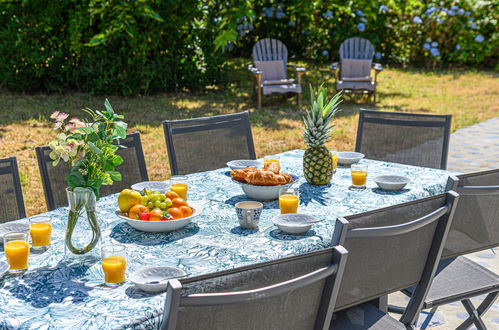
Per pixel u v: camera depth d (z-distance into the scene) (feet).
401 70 50.06
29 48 33.01
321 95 9.07
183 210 7.21
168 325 4.06
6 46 33.12
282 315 4.73
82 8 32.71
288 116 30.04
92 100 32.58
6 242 6.01
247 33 48.78
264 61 34.09
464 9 51.16
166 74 35.19
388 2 48.16
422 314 10.35
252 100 34.76
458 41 51.62
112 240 6.67
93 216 6.14
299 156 11.78
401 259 6.39
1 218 8.36
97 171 6.20
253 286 4.52
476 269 8.57
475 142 25.05
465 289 7.92
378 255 6.10
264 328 4.66
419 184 9.31
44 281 5.59
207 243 6.59
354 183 9.12
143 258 6.13
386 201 8.36
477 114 32.07
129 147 10.29
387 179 9.39
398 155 12.42
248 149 12.34
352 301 6.18
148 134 24.68
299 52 50.57
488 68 53.57
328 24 48.80
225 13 33.88
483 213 7.55
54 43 33.71
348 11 45.47
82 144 6.09
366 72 35.53
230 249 6.39
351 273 5.98
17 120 26.55
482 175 7.35
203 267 5.89
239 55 50.88
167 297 4.02
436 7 50.96
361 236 5.66
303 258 4.73
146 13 31.58
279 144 23.85
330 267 4.79
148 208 7.27
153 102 32.60
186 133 11.46
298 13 46.62
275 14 45.39
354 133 26.21
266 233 6.94
